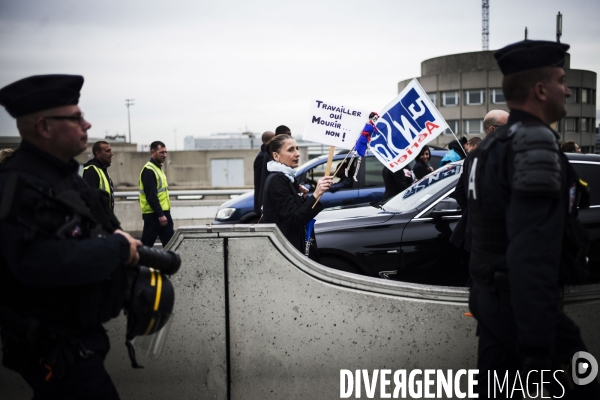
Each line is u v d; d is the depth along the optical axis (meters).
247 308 3.29
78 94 2.25
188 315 3.29
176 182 45.81
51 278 1.99
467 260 5.20
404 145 5.18
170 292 2.45
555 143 2.10
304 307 3.28
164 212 8.46
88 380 2.16
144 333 2.40
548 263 2.00
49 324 2.11
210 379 3.32
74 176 2.31
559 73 2.25
